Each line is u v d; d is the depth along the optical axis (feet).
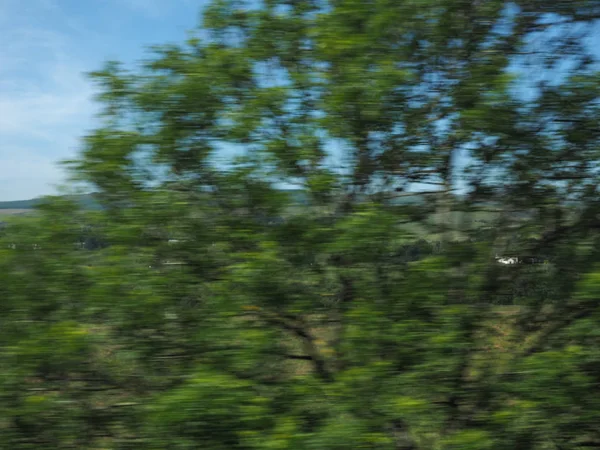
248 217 11.78
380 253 10.92
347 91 10.97
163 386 10.93
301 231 11.16
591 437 11.02
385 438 9.39
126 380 11.26
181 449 9.44
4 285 11.10
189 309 11.21
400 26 11.86
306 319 11.93
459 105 11.69
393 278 11.34
